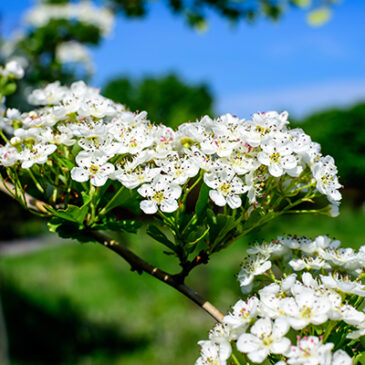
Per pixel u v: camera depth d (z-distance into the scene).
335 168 0.24
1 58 0.63
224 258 1.49
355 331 0.21
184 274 0.23
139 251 1.21
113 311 1.13
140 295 1.25
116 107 0.26
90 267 1.64
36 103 0.27
